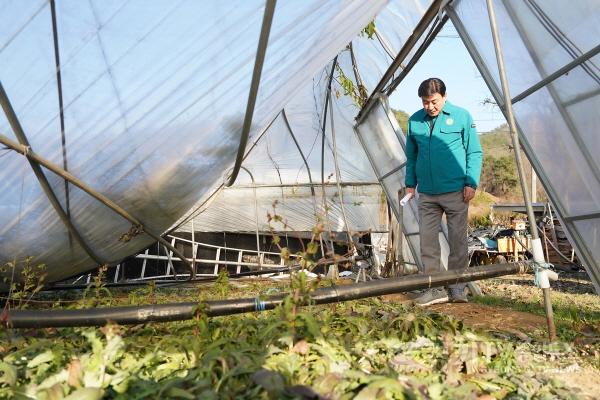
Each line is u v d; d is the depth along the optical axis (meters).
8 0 2.92
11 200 4.15
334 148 10.10
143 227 4.97
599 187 3.67
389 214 9.16
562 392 2.09
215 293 6.04
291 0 3.40
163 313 2.75
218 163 4.61
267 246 11.84
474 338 2.80
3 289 5.22
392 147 8.06
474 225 25.25
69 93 3.48
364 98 9.38
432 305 5.00
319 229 2.58
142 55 3.39
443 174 4.93
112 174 4.22
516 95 4.27
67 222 4.47
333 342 2.43
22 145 3.65
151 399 1.81
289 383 1.87
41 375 2.09
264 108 4.47
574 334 3.27
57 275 5.39
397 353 2.59
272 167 11.38
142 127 3.88
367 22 4.47
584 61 3.46
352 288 3.12
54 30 3.13
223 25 3.33
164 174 4.43
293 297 2.40
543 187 4.26
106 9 3.11
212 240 11.56
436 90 4.78
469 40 4.70
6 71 3.24
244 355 2.07
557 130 3.91
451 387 1.97
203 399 1.68
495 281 8.98
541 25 3.78
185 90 3.73
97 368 1.98
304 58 4.10
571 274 10.37
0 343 2.65
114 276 9.70
